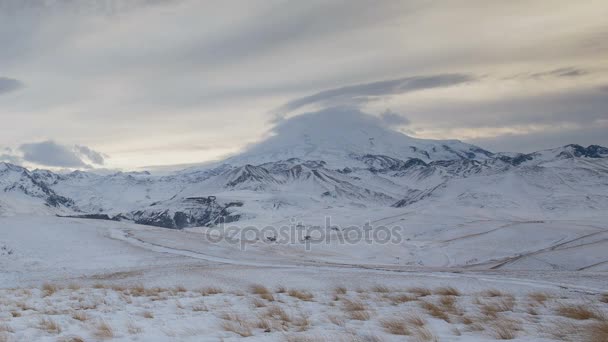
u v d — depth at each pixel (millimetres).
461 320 11805
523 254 90875
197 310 14914
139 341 9648
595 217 171500
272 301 17266
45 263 44969
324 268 38219
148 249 56281
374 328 10828
